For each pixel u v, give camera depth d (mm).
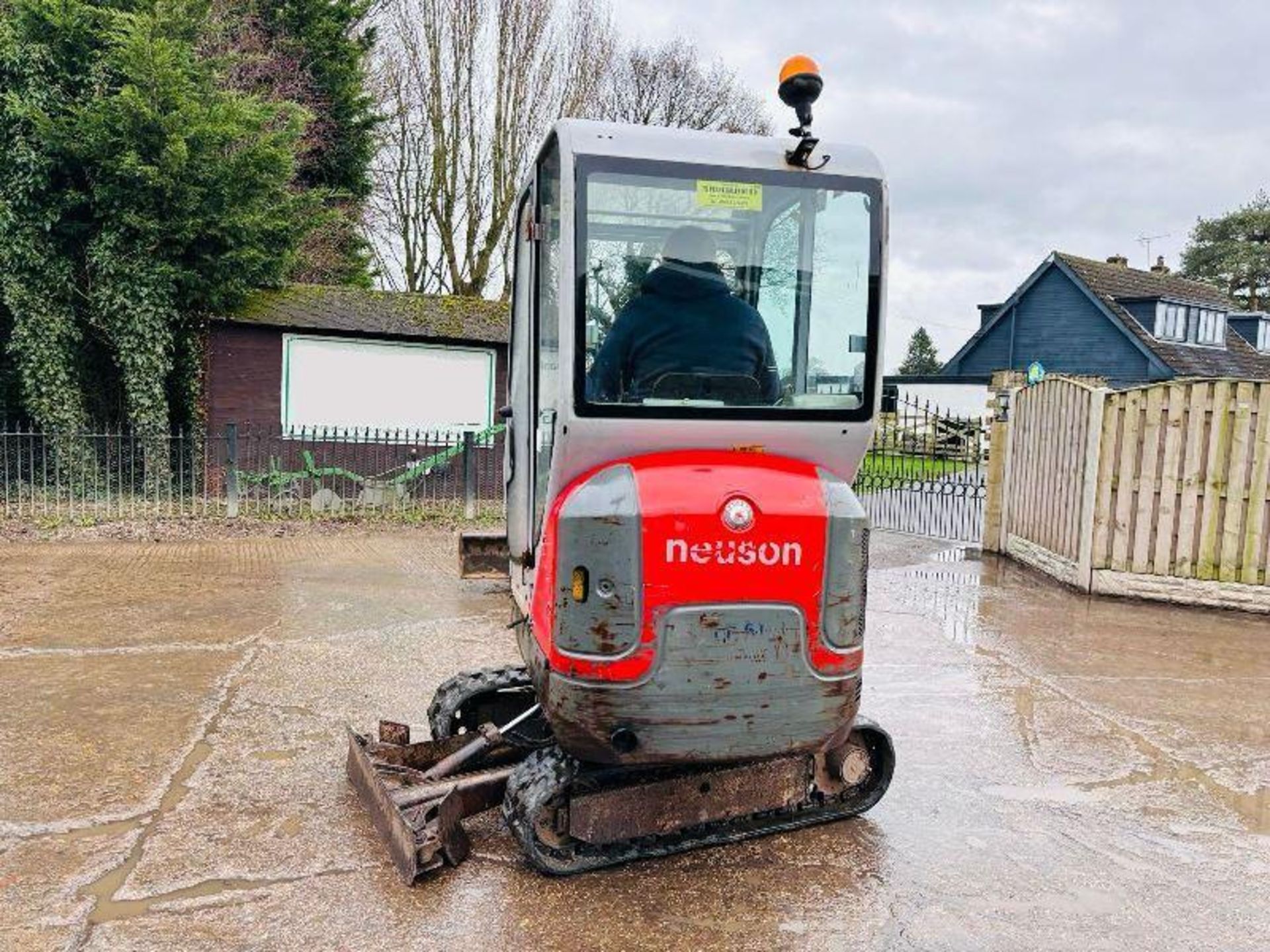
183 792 3898
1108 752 4711
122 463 12578
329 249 19328
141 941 2857
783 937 3020
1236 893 3377
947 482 12742
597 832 3318
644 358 3199
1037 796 4172
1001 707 5348
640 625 3018
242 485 12695
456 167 21406
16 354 12312
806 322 3352
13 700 4922
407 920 3027
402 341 13484
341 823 3664
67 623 6465
